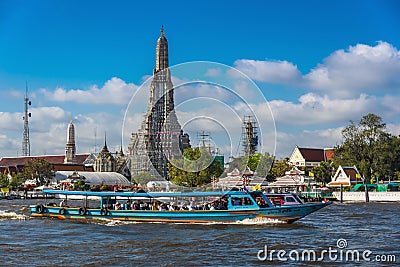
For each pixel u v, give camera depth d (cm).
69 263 3531
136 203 6050
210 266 3428
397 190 12512
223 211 5553
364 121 13388
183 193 5728
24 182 18362
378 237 4697
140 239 4534
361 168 13150
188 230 5091
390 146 13175
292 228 5288
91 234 4894
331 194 12481
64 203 6619
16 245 4281
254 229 5178
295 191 13525
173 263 3525
